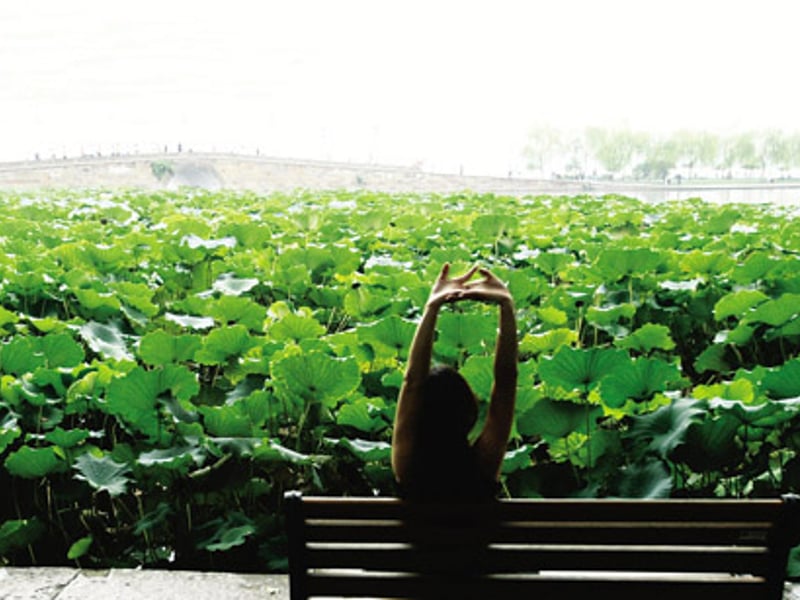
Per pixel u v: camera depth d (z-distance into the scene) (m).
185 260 9.51
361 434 4.77
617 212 16.95
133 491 4.88
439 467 2.35
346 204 21.47
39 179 62.59
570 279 8.56
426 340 2.46
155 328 7.58
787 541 2.17
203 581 3.44
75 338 6.92
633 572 2.32
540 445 4.89
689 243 10.66
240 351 5.70
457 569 2.23
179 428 4.46
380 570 2.24
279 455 4.22
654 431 4.12
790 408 4.11
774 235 11.80
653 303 7.78
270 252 10.09
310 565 2.25
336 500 2.19
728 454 3.97
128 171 67.12
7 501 4.55
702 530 2.19
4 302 7.71
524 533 2.20
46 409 4.93
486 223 11.77
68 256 9.34
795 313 5.81
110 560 4.12
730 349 6.52
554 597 2.24
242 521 4.10
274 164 71.06
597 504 2.16
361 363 5.80
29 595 3.32
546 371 4.32
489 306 7.41
